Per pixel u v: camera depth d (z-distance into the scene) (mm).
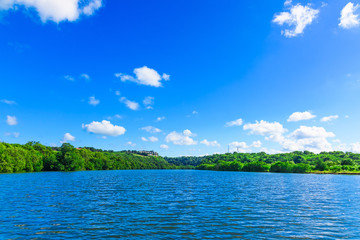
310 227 21750
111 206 31250
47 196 39375
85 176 107000
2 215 25141
